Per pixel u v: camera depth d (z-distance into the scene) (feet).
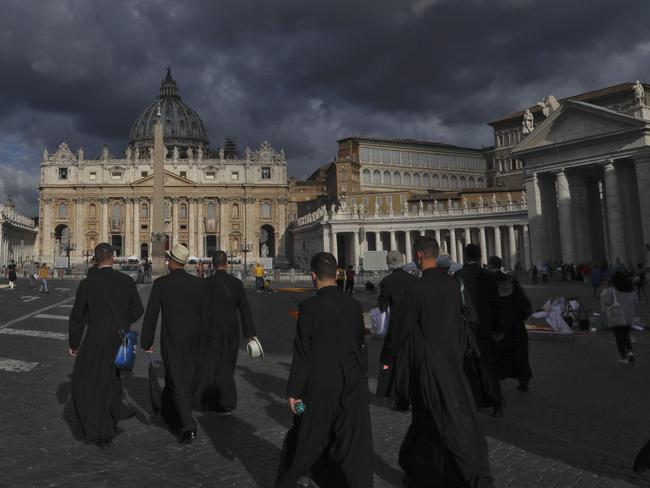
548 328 51.39
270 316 71.31
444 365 16.49
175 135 524.93
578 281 131.64
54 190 391.45
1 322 60.64
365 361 16.03
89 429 20.43
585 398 28.30
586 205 142.92
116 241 397.39
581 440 21.75
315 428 15.16
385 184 376.89
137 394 29.43
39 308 78.95
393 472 18.54
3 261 362.12
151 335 22.77
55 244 389.60
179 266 23.73
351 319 15.80
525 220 222.89
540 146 141.59
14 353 40.81
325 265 16.25
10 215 394.93
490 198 265.75
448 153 401.70
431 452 16.79
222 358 24.93
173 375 21.98
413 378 17.13
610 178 128.16
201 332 24.49
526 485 17.34
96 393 20.74
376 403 27.78
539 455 20.06
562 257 139.33
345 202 275.80
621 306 37.24
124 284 22.12
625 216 129.49
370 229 263.90
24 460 19.33
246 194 405.59
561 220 138.31
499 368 29.68
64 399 27.89
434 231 255.50
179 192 399.85
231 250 404.36
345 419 15.17
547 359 39.42
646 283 113.91
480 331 25.17
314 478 15.99
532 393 29.50
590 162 131.85
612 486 17.25
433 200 279.28
